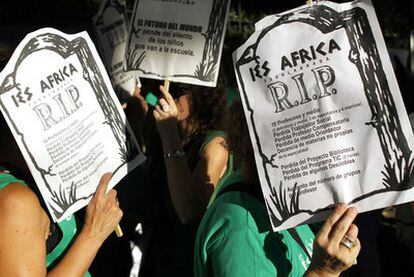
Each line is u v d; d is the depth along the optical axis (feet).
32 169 6.09
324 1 5.75
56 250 6.60
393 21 27.45
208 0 9.98
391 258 10.99
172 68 10.05
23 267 5.80
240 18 22.99
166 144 9.45
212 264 5.85
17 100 6.04
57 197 6.28
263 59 5.84
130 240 10.66
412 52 20.25
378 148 5.66
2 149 6.34
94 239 6.39
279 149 5.83
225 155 9.36
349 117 5.71
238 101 6.13
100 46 13.48
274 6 23.27
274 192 5.83
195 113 9.83
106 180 6.54
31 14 24.38
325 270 5.55
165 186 10.39
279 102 5.82
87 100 6.75
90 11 25.25
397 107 5.62
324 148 5.75
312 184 5.78
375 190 5.68
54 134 6.33
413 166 5.60
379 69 5.64
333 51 5.72
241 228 5.79
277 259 5.82
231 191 6.08
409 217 12.19
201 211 9.34
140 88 12.62
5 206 5.84
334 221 5.58
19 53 6.10
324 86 5.74
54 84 6.41
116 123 7.05
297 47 5.78
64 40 6.61
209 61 9.86
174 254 9.64
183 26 10.12
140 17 10.36
